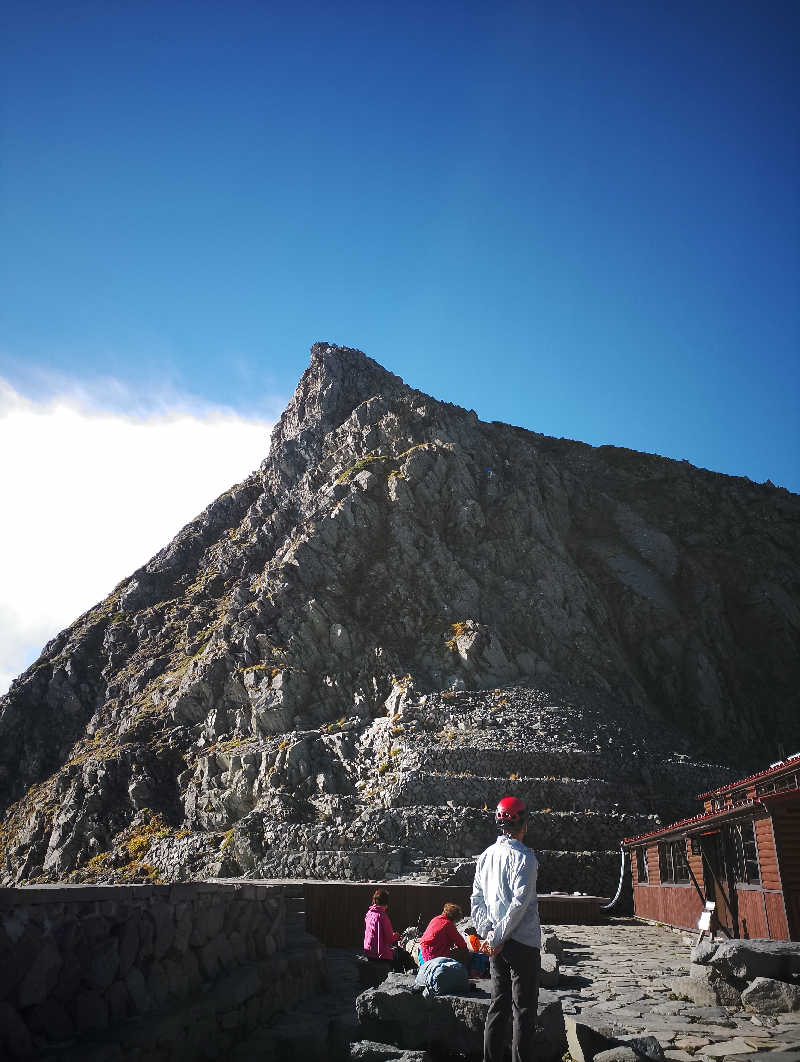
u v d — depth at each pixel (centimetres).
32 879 5547
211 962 930
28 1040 627
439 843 4434
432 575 7550
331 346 11931
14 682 8488
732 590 9006
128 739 6450
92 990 709
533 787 4966
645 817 4862
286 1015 1027
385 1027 852
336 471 9219
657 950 2159
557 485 9775
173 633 8300
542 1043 823
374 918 1424
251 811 5053
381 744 5369
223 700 6381
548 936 1939
